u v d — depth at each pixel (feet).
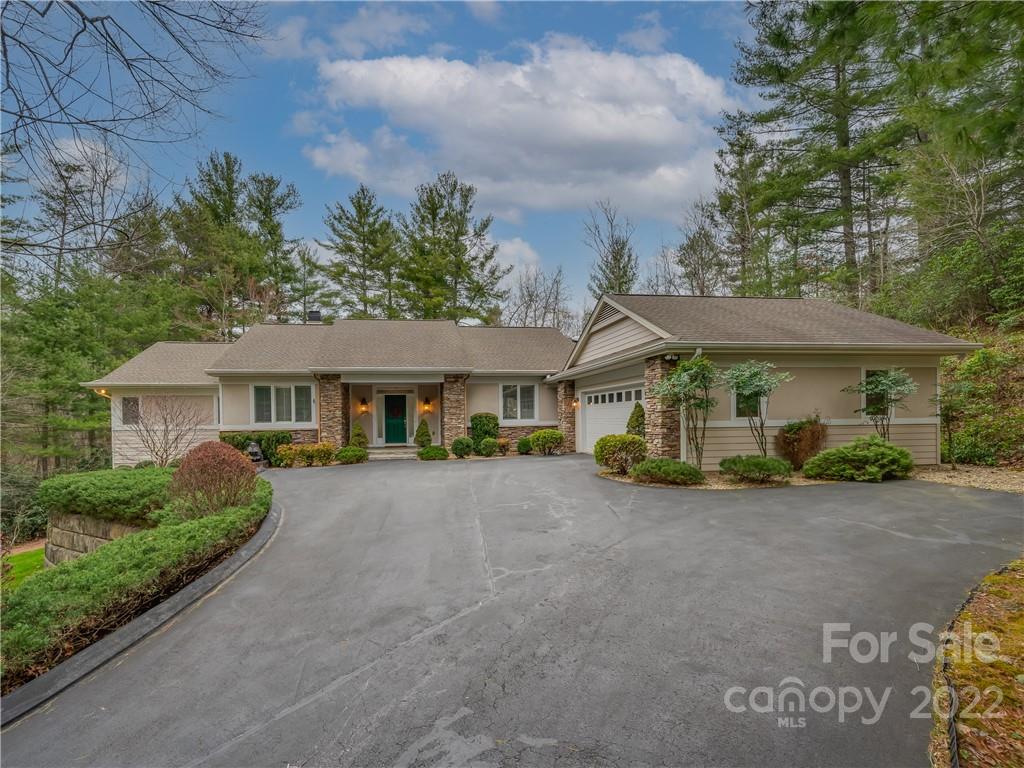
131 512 24.91
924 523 20.29
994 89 12.77
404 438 61.52
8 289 33.58
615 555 17.19
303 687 9.81
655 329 36.04
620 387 44.62
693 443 34.12
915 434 36.40
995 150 13.32
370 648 11.26
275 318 85.05
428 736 8.20
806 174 62.75
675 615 12.37
